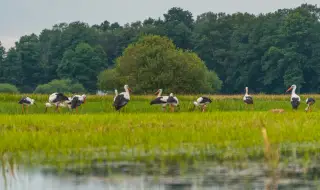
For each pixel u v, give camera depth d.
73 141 22.64
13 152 21.50
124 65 102.25
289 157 19.62
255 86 147.50
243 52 147.00
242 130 24.83
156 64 97.75
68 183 16.31
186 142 22.86
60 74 154.88
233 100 51.19
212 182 16.05
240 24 164.62
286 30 137.12
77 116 32.56
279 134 23.80
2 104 45.47
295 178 16.41
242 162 18.78
